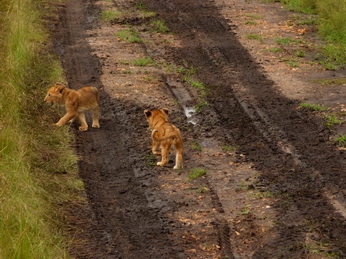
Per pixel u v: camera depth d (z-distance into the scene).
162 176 27.08
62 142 29.94
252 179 26.61
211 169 27.77
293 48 46.72
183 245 21.39
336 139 30.75
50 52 44.47
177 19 54.56
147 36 49.69
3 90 30.81
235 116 34.22
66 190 25.14
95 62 43.03
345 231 21.91
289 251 20.66
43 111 32.94
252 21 53.88
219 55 45.06
